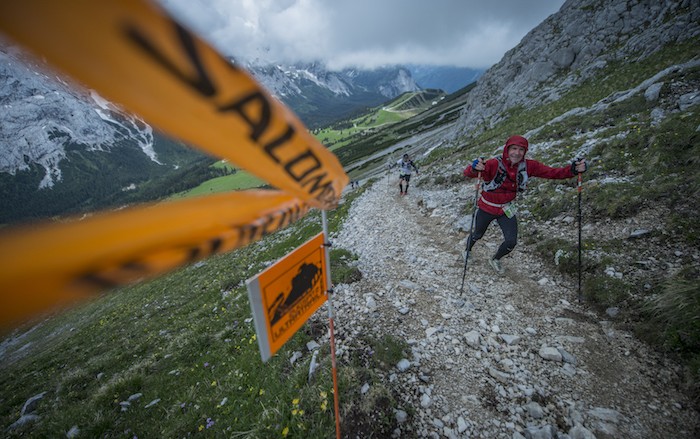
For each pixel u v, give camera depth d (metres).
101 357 9.34
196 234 1.26
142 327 11.30
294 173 1.67
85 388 7.33
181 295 14.29
